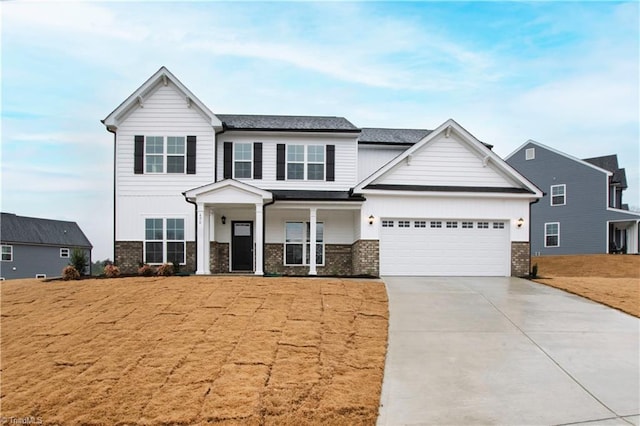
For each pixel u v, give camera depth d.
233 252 21.59
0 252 38.16
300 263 21.67
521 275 20.14
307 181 21.56
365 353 10.14
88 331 11.58
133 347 10.43
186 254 20.41
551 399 8.17
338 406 7.87
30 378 9.18
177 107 20.81
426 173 20.75
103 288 15.61
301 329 11.39
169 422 7.48
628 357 10.12
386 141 23.34
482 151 20.69
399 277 19.44
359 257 20.14
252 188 19.00
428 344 10.88
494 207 20.41
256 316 12.30
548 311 13.70
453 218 20.27
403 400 8.16
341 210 21.61
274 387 8.50
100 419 7.64
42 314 13.22
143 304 13.52
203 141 20.83
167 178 20.66
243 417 7.57
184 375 9.01
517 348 10.63
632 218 32.03
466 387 8.66
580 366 9.62
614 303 14.48
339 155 21.78
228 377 8.89
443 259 20.22
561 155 35.50
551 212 35.88
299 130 21.20
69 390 8.61
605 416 7.55
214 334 11.04
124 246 20.41
